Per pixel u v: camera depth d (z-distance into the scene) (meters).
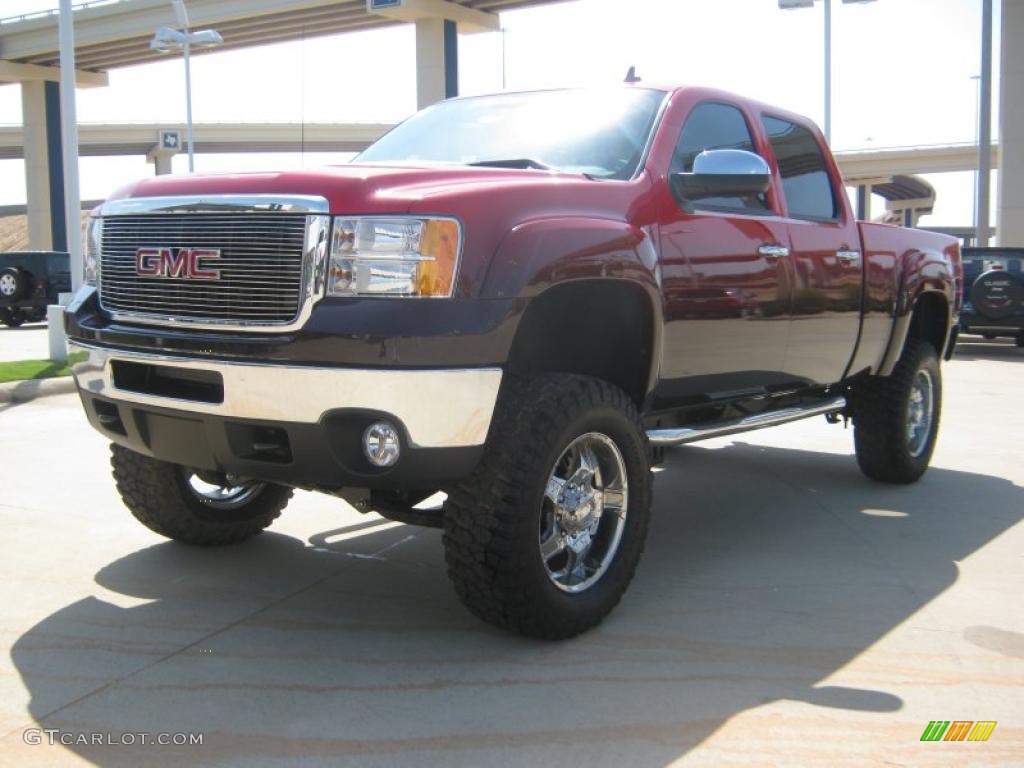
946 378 12.59
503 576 3.41
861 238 5.50
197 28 51.81
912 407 6.39
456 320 3.17
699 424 4.58
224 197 3.37
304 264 3.21
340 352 3.13
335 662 3.43
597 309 3.94
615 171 4.13
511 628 3.56
